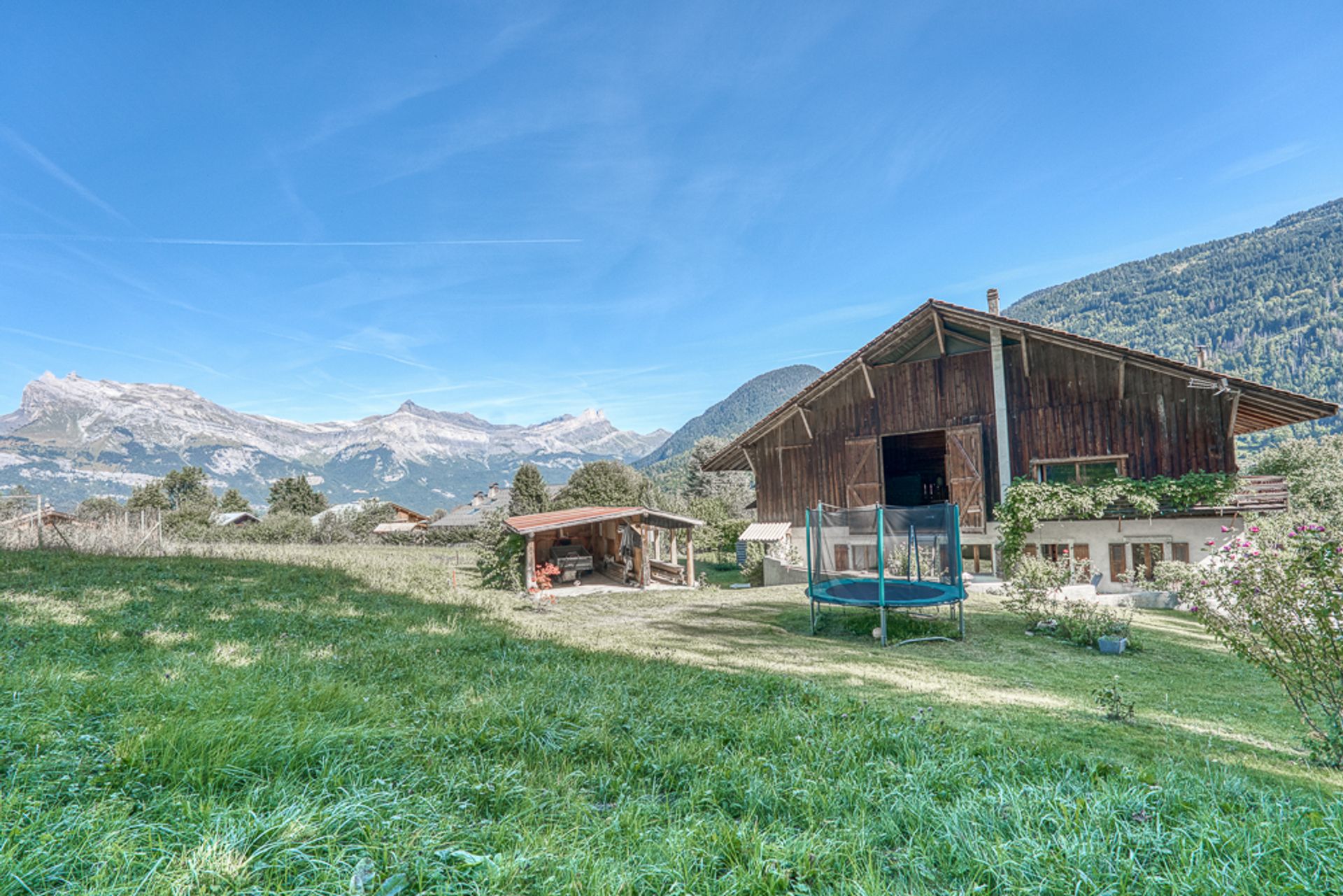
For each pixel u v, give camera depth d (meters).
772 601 18.17
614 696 6.39
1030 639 12.77
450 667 7.67
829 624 14.62
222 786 3.37
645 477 62.47
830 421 23.70
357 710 5.12
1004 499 19.69
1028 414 19.84
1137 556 18.16
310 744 3.94
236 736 3.87
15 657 6.41
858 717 6.01
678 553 38.16
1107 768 4.60
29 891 2.31
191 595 11.77
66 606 9.70
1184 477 17.16
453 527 58.41
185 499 81.06
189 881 2.41
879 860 3.10
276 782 3.39
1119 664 10.70
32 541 19.06
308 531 56.09
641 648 10.59
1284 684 6.37
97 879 2.38
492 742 4.75
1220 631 6.91
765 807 3.84
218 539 46.69
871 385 22.52
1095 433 18.78
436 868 2.68
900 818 3.60
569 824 3.47
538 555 26.23
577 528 30.91
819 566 15.52
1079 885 2.70
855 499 22.94
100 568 14.38
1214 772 4.99
